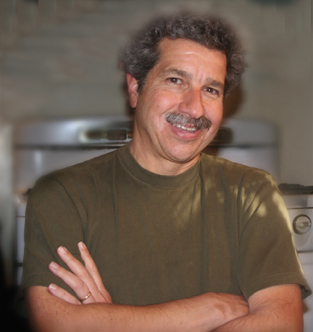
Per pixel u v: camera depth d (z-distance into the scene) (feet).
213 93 3.78
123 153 3.99
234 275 3.91
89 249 3.74
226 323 3.41
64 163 5.90
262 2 6.65
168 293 3.74
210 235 3.88
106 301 3.56
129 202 3.81
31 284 3.46
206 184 4.01
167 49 3.67
